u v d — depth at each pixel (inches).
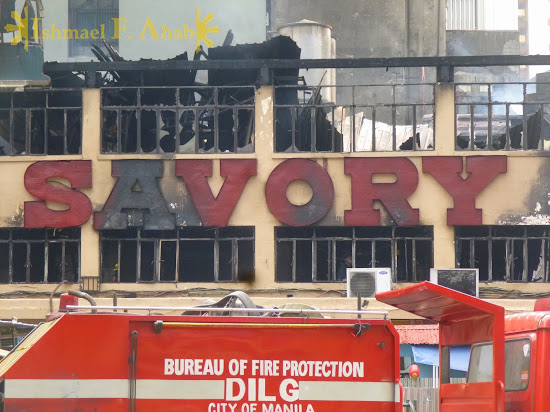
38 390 542.0
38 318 1342.3
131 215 1389.0
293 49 1454.2
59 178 1398.9
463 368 649.6
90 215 1390.3
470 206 1379.2
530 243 1487.5
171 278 1502.2
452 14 3218.5
